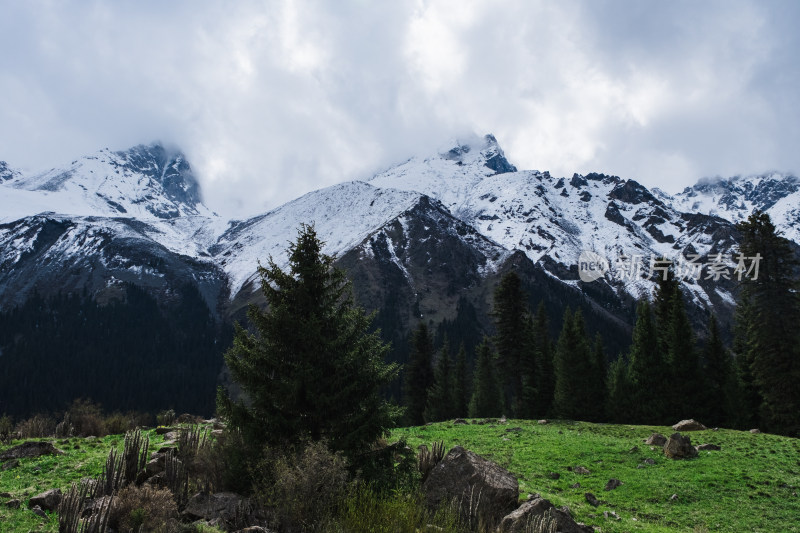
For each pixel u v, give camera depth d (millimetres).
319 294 20625
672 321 52344
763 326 46500
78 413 35219
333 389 19156
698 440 32031
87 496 14867
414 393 74375
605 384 62094
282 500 14273
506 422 42375
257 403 18531
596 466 27531
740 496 22578
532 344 60281
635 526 18984
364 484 15594
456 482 17188
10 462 20219
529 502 15875
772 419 46500
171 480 16141
